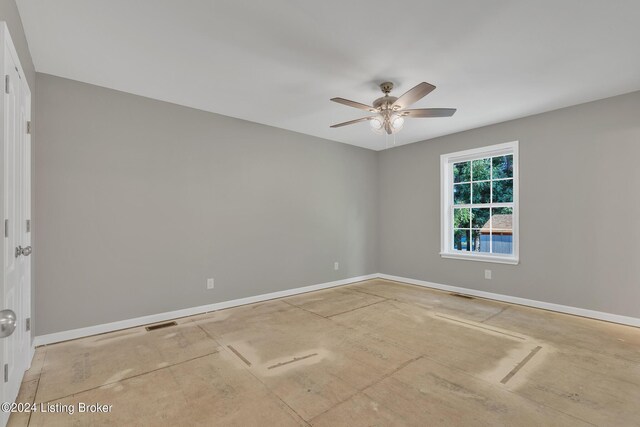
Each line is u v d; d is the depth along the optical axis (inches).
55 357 98.3
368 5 75.7
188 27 84.3
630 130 126.7
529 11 77.5
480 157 175.8
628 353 101.0
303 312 145.5
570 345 107.2
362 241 218.4
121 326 122.9
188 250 140.6
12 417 69.4
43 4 74.7
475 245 180.9
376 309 149.9
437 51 96.0
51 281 109.3
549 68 106.6
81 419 69.0
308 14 79.0
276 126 171.3
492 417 69.4
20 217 79.3
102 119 120.3
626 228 127.8
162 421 68.6
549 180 147.9
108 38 89.2
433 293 181.6
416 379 85.5
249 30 85.8
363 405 74.0
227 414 70.9
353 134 187.8
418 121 161.8
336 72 109.5
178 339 112.9
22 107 82.0
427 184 199.2
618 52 96.3
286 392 79.4
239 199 157.5
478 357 98.4
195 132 143.4
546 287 149.1
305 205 185.8
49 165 109.5
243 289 158.7
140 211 128.2
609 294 131.7
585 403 74.4
